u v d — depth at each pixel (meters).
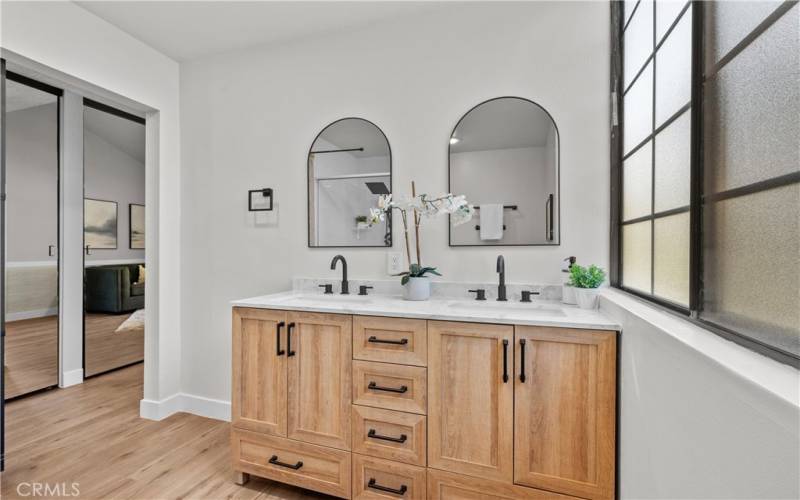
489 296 1.92
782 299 0.61
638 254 1.45
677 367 0.78
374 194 2.17
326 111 2.27
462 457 1.47
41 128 3.10
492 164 1.96
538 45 1.90
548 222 1.87
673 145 1.11
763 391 0.48
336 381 1.66
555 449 1.36
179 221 2.59
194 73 2.57
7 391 2.73
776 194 0.63
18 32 1.78
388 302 1.84
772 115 0.64
